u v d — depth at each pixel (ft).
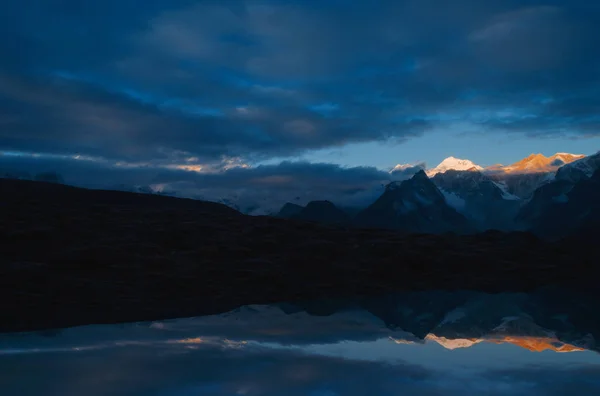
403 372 19.48
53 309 39.60
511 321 33.96
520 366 20.48
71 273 52.44
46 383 18.16
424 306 43.32
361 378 18.54
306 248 71.26
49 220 72.59
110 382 18.20
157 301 44.78
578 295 50.29
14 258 55.83
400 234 84.89
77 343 26.63
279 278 57.52
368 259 69.26
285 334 29.14
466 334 28.76
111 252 59.88
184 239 71.05
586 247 81.66
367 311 40.55
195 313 39.83
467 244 80.12
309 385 17.52
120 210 85.66
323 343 26.00
